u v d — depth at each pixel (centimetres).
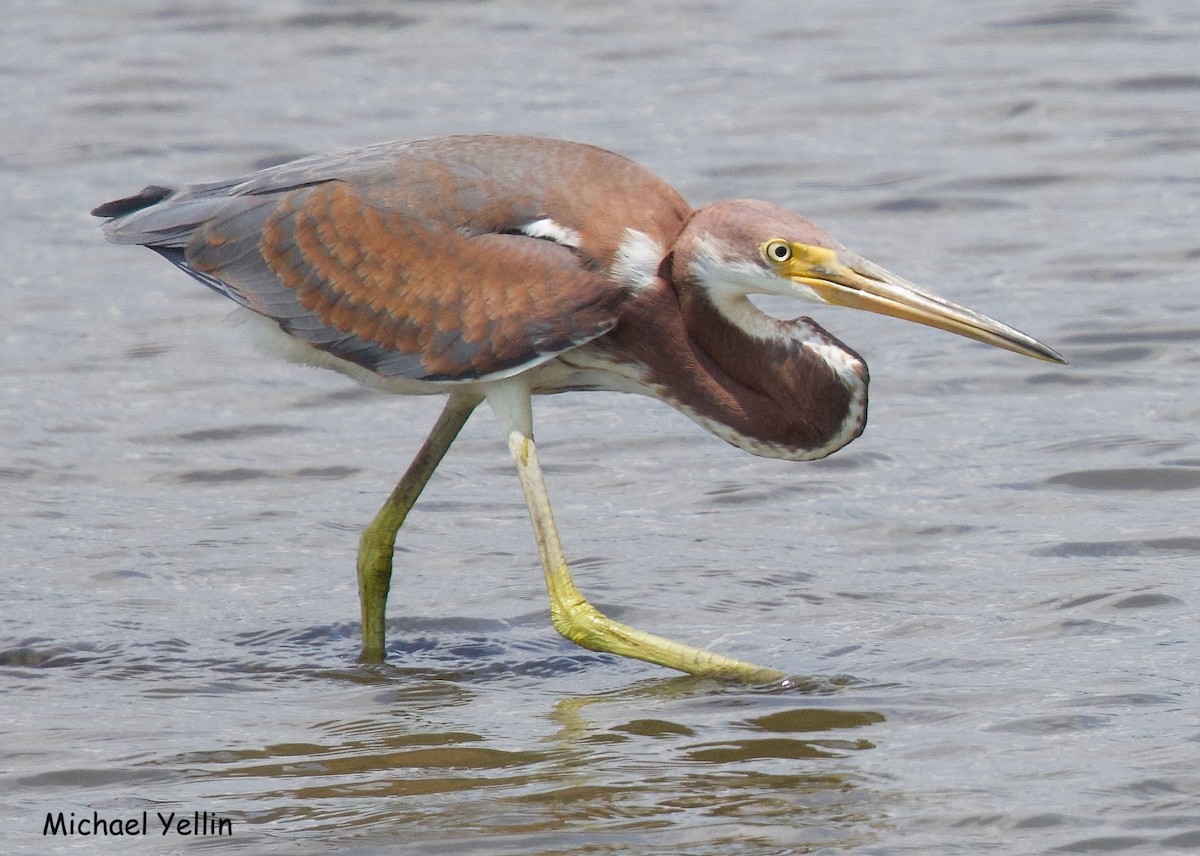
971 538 1302
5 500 1404
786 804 865
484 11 3045
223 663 1106
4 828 859
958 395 1631
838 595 1196
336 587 1243
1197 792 865
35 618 1172
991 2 3038
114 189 2253
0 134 2452
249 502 1416
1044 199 2170
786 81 2658
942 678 1041
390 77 2708
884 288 1045
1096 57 2698
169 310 1897
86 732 984
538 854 815
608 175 1088
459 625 1172
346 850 823
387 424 1609
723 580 1227
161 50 2823
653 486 1443
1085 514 1341
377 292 1092
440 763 928
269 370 1733
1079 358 1697
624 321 1078
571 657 1118
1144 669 1039
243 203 1127
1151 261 1947
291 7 3045
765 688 1037
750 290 1065
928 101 2539
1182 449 1464
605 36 2920
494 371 1074
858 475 1449
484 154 1102
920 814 851
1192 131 2378
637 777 902
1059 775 890
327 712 1018
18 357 1756
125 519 1373
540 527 1083
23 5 3098
